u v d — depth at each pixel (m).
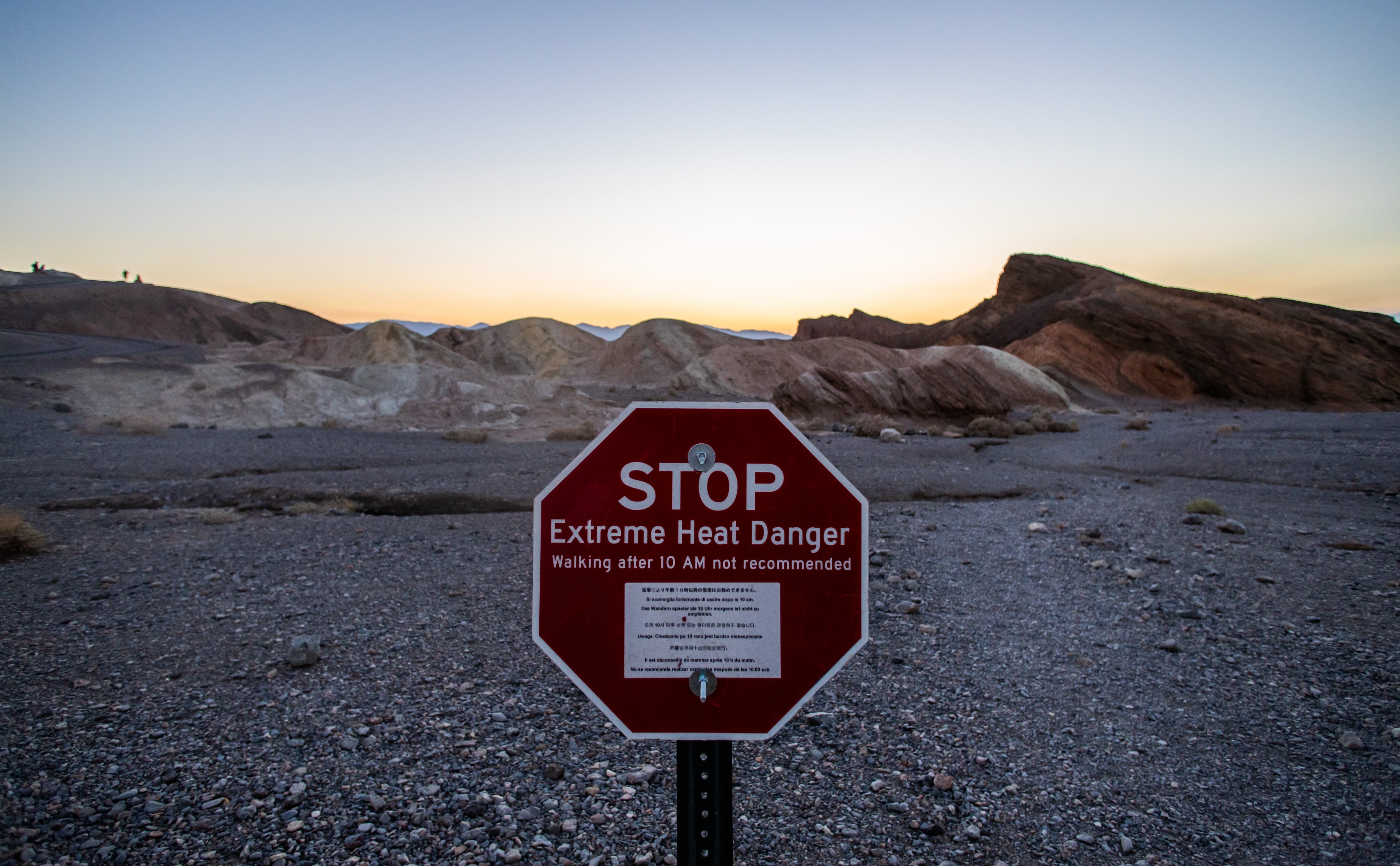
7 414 28.33
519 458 20.69
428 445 24.80
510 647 6.07
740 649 1.81
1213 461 18.31
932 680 5.41
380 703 4.98
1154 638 6.26
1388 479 14.71
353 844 3.38
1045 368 74.50
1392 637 6.08
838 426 35.25
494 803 3.73
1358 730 4.55
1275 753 4.29
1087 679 5.42
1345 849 3.37
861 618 1.79
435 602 7.33
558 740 4.44
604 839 3.43
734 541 1.81
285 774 4.02
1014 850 3.38
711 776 1.83
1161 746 4.39
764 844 3.44
